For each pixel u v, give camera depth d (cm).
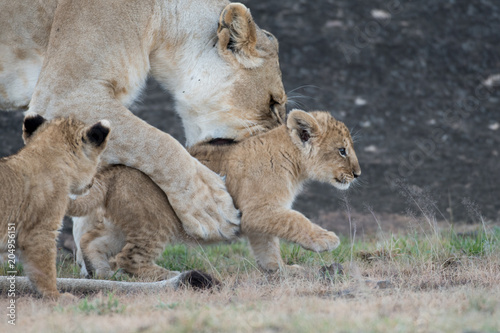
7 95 1232
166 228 1094
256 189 1121
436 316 714
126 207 1077
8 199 878
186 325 677
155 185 1091
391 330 650
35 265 905
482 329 643
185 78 1222
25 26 1188
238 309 771
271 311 750
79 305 817
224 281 1010
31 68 1212
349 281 951
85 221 1132
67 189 932
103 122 955
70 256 1341
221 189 1112
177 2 1204
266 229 1112
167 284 951
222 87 1221
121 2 1145
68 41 1120
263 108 1246
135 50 1148
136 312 783
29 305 836
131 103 1177
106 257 1108
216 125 1238
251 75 1229
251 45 1215
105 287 952
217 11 1235
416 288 932
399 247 1195
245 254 1286
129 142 1080
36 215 905
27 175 902
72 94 1097
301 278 1003
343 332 641
